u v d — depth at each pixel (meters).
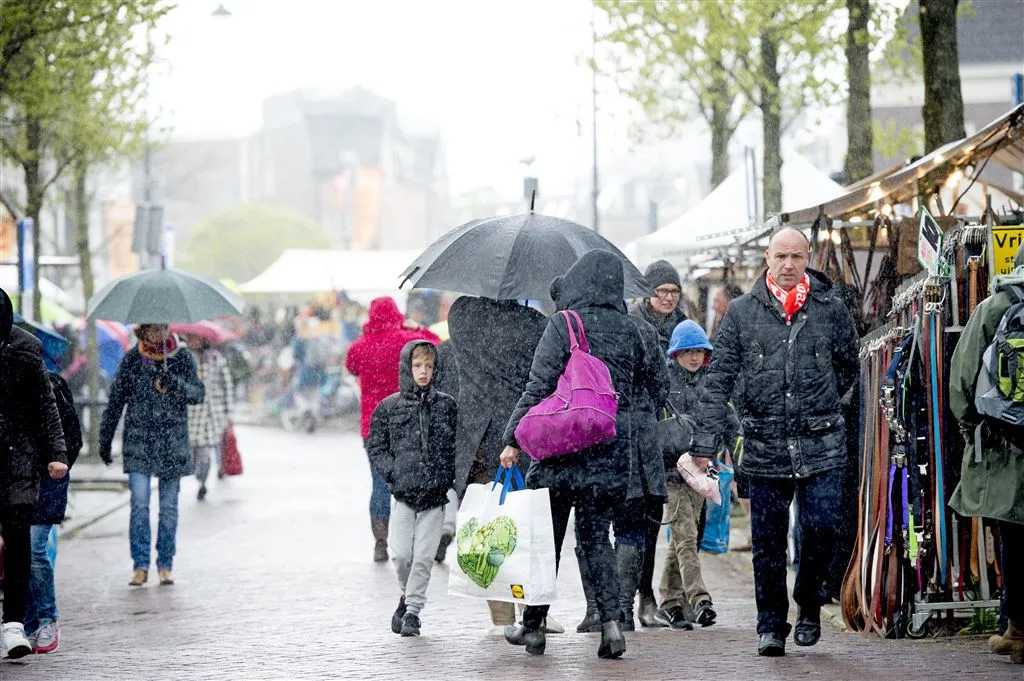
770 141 33.03
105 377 52.62
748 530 27.66
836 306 14.73
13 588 15.57
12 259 35.78
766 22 32.75
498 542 14.97
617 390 14.81
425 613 19.42
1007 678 13.23
